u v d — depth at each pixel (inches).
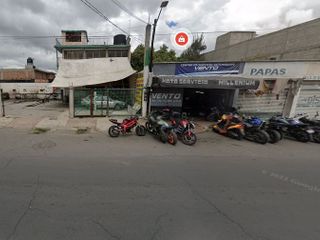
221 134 372.8
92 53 888.9
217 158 238.4
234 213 128.6
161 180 171.9
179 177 179.6
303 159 250.1
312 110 510.9
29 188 148.6
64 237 100.5
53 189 148.5
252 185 170.9
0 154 219.0
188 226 113.8
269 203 142.9
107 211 124.5
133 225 112.3
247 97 519.2
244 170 203.9
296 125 344.8
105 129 369.4
